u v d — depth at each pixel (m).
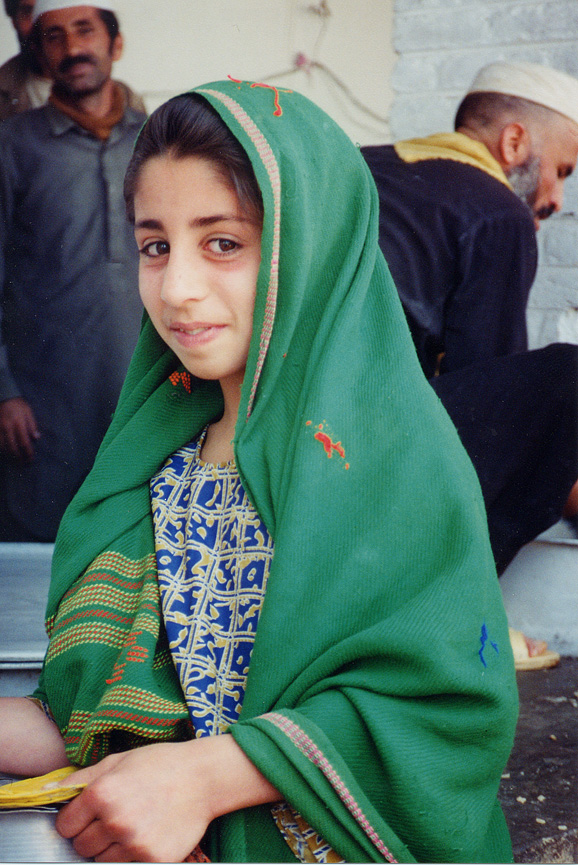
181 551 1.07
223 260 0.97
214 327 0.99
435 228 2.19
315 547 0.94
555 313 2.47
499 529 1.94
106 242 2.65
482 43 2.53
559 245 2.45
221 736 0.87
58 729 1.11
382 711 0.88
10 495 2.68
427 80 2.59
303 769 0.83
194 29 2.63
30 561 2.49
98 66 2.61
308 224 0.98
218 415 1.17
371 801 0.87
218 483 1.08
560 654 2.14
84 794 0.84
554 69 2.46
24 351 2.66
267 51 2.64
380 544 0.95
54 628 1.12
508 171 2.41
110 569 1.10
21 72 2.59
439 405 1.06
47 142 2.62
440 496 0.97
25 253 2.65
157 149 0.97
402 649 0.88
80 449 2.69
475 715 0.90
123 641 1.06
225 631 1.00
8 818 0.85
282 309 1.00
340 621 0.93
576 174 2.42
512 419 1.95
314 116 1.05
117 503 1.14
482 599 0.95
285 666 0.92
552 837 1.39
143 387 1.21
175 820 0.82
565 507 2.10
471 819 0.90
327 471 0.97
